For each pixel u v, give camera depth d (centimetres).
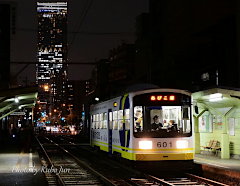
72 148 3534
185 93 1595
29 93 2003
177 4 4103
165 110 1573
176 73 3778
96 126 2488
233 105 1941
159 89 1579
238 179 1336
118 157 1789
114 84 6125
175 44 4156
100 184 1346
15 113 4216
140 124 1558
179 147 1562
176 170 1731
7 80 4834
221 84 2786
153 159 1538
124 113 1667
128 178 1522
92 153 2745
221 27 2791
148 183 1382
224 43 2769
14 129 4850
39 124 12081
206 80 3044
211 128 2241
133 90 1623
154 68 4816
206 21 3359
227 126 2075
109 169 1858
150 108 1565
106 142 2091
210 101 1995
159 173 1697
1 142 3800
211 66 2939
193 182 1398
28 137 4391
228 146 1992
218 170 1505
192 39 3641
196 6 3569
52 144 4181
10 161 2009
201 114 2255
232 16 2697
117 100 1833
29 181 1254
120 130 1747
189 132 1583
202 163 1762
